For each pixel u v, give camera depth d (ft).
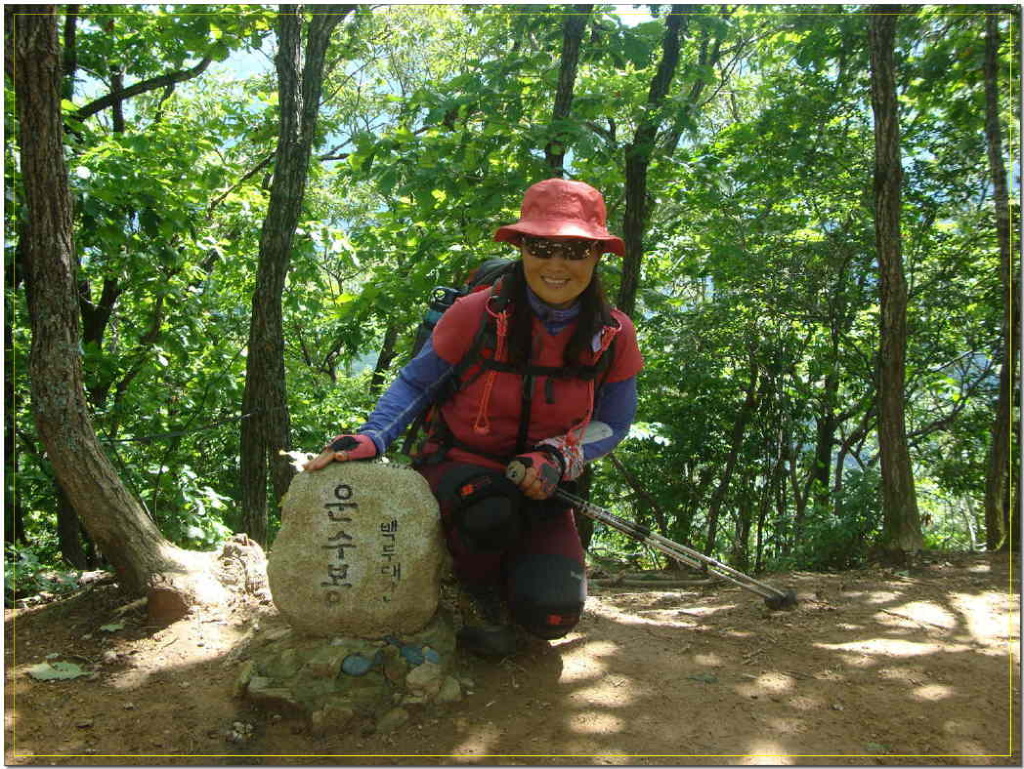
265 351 18.80
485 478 8.03
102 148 19.26
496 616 8.96
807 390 27.09
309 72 18.83
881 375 14.69
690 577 15.30
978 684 8.71
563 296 7.79
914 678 8.83
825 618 10.78
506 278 8.00
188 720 7.77
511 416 8.25
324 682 7.84
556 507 8.57
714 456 27.78
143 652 9.21
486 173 19.04
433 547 8.18
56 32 9.43
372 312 23.89
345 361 39.06
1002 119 20.79
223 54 22.54
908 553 14.33
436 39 43.11
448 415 8.60
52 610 10.52
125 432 26.84
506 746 7.36
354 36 36.47
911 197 23.68
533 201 7.82
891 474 14.58
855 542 15.52
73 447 10.02
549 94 21.93
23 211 13.19
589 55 20.35
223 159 27.94
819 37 23.81
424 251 21.95
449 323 8.13
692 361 25.61
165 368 27.30
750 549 30.27
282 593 8.20
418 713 7.78
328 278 40.91
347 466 8.25
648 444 27.58
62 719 7.88
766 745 7.44
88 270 23.73
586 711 7.98
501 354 7.95
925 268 25.03
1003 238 16.69
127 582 10.47
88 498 10.14
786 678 8.79
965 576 13.30
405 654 8.09
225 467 30.86
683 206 27.22
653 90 20.89
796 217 25.70
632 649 9.48
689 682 8.66
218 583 10.68
